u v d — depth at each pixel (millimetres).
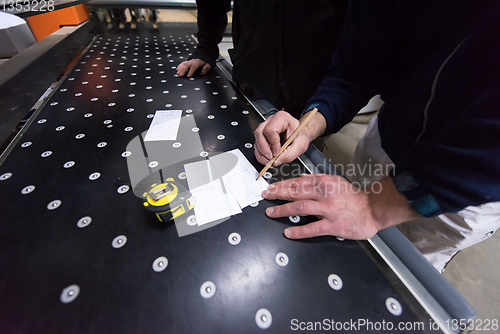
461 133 310
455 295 305
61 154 498
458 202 302
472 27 373
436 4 425
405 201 351
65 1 831
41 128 576
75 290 291
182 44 1283
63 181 433
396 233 384
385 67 627
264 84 821
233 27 908
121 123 613
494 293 965
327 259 343
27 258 319
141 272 311
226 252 340
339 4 681
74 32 1045
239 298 293
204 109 700
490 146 276
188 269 317
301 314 285
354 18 580
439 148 321
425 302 302
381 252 357
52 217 370
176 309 280
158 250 336
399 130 674
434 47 475
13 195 402
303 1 668
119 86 805
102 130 582
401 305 299
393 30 547
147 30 1498
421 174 330
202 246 345
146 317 272
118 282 300
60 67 869
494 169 271
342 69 646
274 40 740
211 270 318
